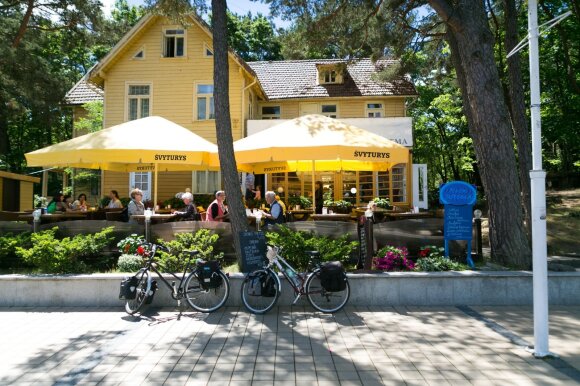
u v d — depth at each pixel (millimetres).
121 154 9531
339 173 19344
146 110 19375
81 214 11336
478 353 5180
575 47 18328
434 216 10922
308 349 5340
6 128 32344
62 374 4609
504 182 8531
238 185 8602
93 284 7516
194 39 19344
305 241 7973
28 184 18312
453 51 11430
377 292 7516
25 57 20094
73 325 6410
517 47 5633
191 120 19109
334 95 21844
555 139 20281
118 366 4824
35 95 22141
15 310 7242
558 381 4383
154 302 7500
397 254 8117
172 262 7719
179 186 19203
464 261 8477
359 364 4848
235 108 18812
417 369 4699
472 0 8758
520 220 8500
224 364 4871
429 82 20953
